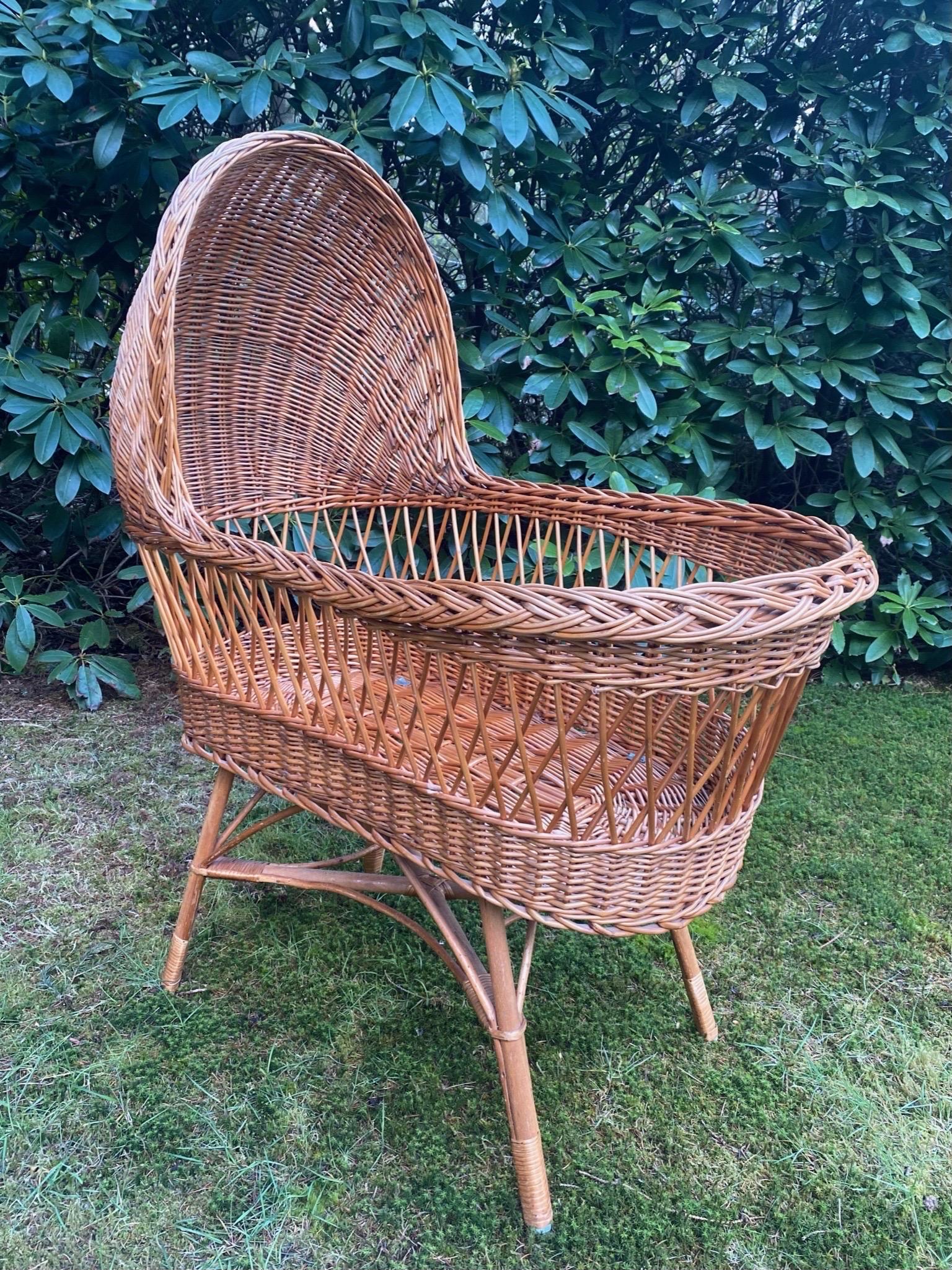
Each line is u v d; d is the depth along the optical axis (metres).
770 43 2.13
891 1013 1.17
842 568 0.74
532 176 1.85
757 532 0.98
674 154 2.04
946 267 2.04
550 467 2.00
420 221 2.02
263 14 1.81
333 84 1.76
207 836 1.10
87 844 1.47
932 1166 0.95
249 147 0.94
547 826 0.76
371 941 1.27
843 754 1.86
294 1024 1.11
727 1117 1.01
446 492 1.25
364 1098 1.01
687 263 1.82
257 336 1.20
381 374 1.27
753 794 0.85
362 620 0.75
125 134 1.65
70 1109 0.98
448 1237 0.86
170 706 1.96
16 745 1.76
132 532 0.94
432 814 0.83
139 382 0.87
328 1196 0.90
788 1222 0.89
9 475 1.75
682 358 1.87
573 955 1.26
